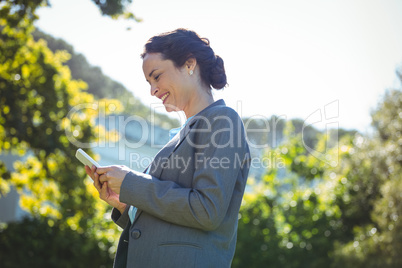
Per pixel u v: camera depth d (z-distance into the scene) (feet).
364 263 22.95
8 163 30.04
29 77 22.02
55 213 23.98
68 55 24.76
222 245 5.01
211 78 5.54
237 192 5.21
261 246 24.26
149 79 5.50
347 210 27.89
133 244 4.89
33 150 22.54
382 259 22.56
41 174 23.25
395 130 28.63
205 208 4.66
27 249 21.08
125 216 5.54
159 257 4.74
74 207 22.84
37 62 22.16
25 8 15.52
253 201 25.96
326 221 26.50
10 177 23.13
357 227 26.45
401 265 21.74
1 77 21.26
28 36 21.53
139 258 4.81
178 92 5.43
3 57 21.04
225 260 5.00
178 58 5.39
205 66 5.49
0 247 20.90
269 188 28.71
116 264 5.21
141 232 4.90
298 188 29.76
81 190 23.18
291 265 24.34
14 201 31.68
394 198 23.08
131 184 4.83
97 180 5.14
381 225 23.70
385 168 27.30
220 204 4.73
